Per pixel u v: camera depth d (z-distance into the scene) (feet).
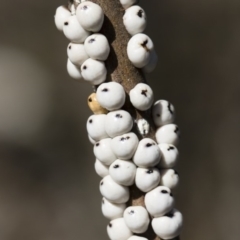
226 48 1.39
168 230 0.55
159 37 1.43
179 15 1.43
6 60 1.65
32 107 1.64
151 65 0.56
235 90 1.37
